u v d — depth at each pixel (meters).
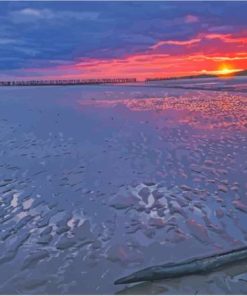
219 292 4.15
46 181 7.95
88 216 6.21
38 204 6.76
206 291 4.18
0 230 5.80
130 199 6.85
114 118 16.56
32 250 5.19
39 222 6.04
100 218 6.12
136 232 5.62
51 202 6.82
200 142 11.13
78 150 10.49
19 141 11.88
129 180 7.87
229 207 6.44
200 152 9.97
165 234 5.54
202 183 7.62
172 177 8.02
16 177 8.27
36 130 13.74
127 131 13.17
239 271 4.54
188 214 6.20
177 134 12.40
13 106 23.02
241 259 4.73
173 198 6.87
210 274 4.50
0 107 22.58
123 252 5.06
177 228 5.71
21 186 7.70
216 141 11.20
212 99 24.38
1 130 13.95
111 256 4.97
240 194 6.99
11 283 4.45
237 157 9.37
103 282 4.42
